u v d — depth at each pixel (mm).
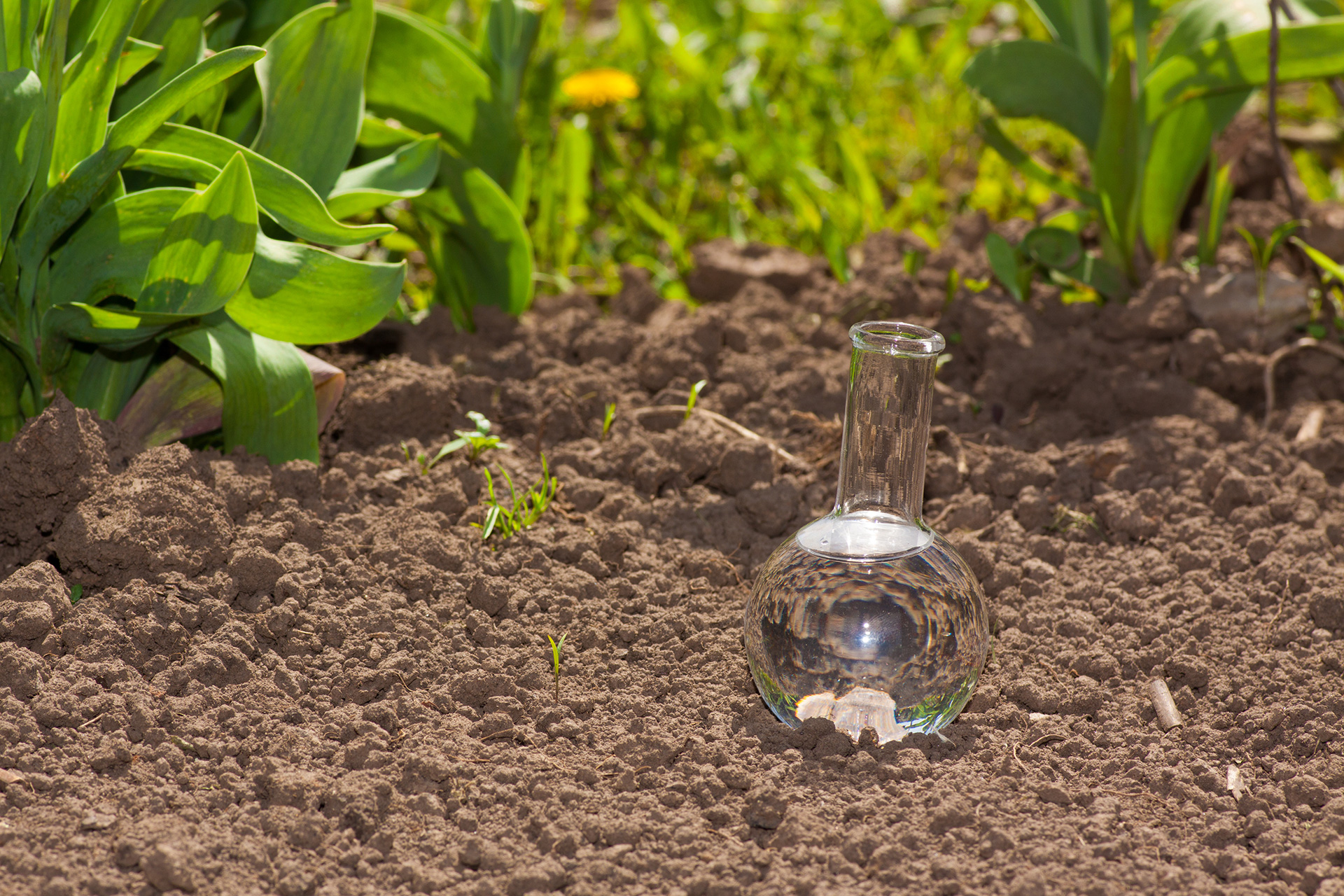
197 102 2312
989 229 3406
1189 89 2771
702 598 2141
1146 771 1740
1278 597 2156
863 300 3084
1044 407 2846
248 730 1740
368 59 2742
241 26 2604
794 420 2689
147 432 2262
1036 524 2416
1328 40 2662
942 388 2818
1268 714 1838
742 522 2385
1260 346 2891
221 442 2393
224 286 1983
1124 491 2498
